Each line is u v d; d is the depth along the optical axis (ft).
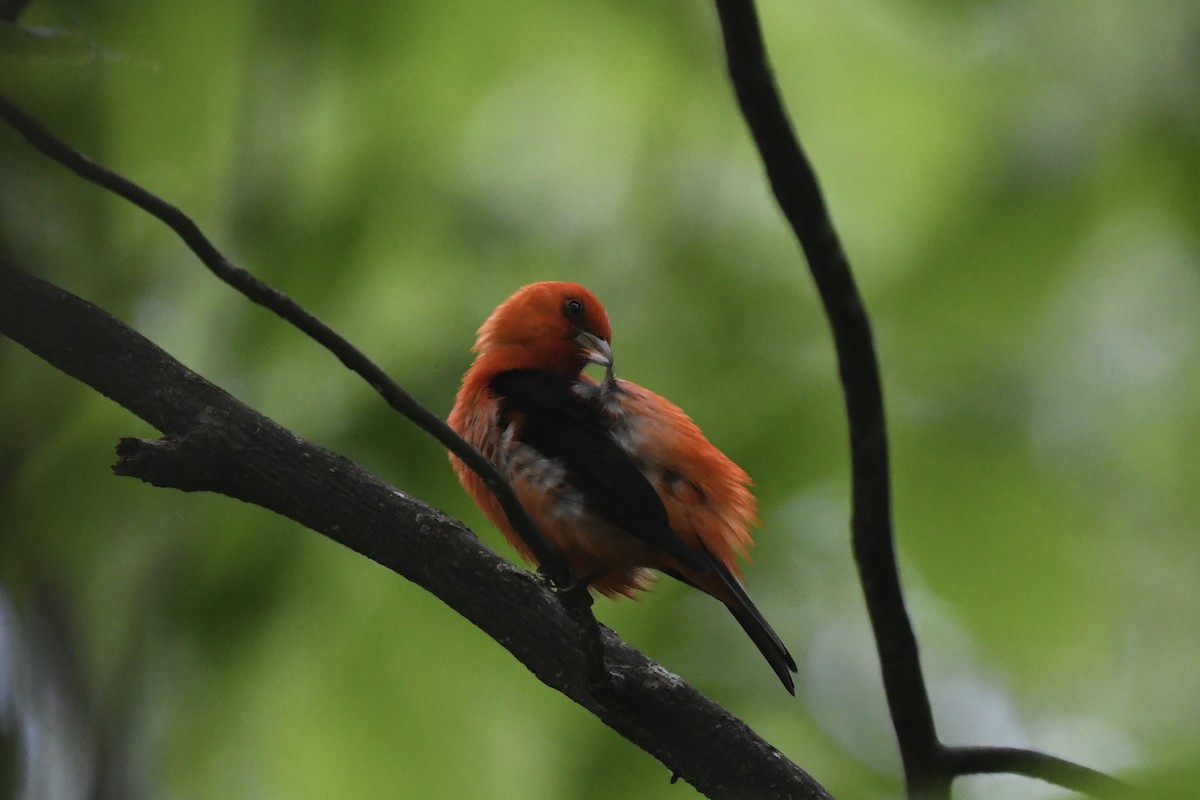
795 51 38.60
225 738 31.60
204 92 34.09
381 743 31.42
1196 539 32.76
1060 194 32.04
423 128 35.83
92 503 32.96
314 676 31.40
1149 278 31.96
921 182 36.37
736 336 35.17
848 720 36.55
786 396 33.73
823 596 35.83
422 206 35.47
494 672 31.89
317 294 33.40
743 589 31.19
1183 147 31.37
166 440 23.61
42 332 24.11
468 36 35.27
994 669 33.88
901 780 36.11
